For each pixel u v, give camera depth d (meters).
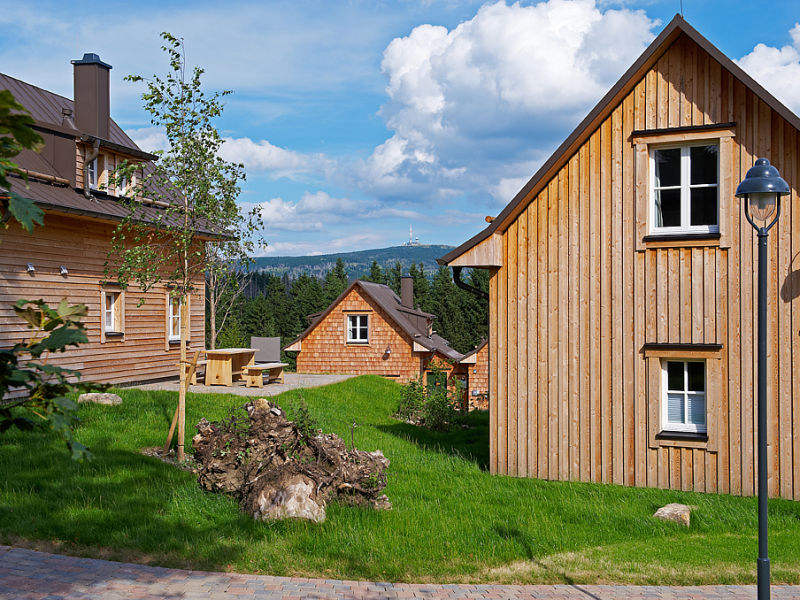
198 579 6.45
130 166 11.34
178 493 8.89
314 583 6.58
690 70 11.70
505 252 12.74
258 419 9.63
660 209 12.02
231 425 9.86
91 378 17.22
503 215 12.48
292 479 8.72
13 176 15.36
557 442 12.33
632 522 9.44
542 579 7.14
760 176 6.00
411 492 10.52
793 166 11.12
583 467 12.17
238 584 6.38
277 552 7.32
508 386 12.65
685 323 11.67
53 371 2.58
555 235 12.46
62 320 2.76
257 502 8.49
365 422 17.31
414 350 33.78
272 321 70.44
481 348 34.34
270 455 9.16
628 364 11.99
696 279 11.63
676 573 7.35
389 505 9.42
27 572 6.28
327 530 8.11
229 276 12.05
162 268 20.12
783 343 11.20
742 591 6.94
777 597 6.72
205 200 11.09
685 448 11.62
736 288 11.41
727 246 11.43
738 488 11.34
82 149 17.73
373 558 7.37
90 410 12.98
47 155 17.34
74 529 7.33
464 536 8.35
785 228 11.20
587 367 12.22
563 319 12.38
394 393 23.94
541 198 12.54
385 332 34.28
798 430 11.09
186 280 11.95
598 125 12.23
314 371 35.03
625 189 12.09
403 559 7.41
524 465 12.49
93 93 19.31
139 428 12.10
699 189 11.83
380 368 34.25
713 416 11.48
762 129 11.29
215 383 19.55
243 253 11.80
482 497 10.51
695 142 11.76
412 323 38.56
